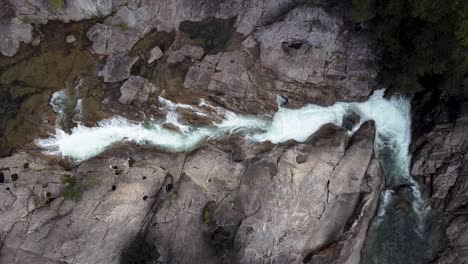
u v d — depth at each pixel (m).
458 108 31.00
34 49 31.27
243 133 32.06
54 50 31.25
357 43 31.89
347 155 31.86
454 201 31.28
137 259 28.67
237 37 32.19
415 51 27.02
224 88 31.73
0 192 27.55
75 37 31.53
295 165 31.03
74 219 28.09
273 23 31.72
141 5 31.55
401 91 31.77
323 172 31.44
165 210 29.91
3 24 30.20
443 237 31.70
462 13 22.00
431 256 31.86
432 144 32.09
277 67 32.06
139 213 29.59
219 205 30.50
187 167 30.36
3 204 27.50
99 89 31.08
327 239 32.03
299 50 31.80
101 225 28.53
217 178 30.59
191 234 30.34
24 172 28.38
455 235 31.22
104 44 31.36
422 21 26.33
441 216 31.98
